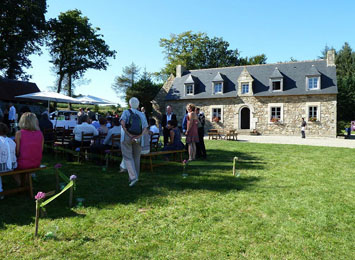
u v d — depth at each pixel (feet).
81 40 90.89
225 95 76.02
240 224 10.30
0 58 70.33
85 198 13.03
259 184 16.24
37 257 7.75
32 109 74.84
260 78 75.51
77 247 8.38
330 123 65.51
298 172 19.97
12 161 12.50
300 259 7.92
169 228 9.90
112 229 9.71
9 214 10.82
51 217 10.63
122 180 16.78
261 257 8.02
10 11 64.64
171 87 87.30
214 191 14.62
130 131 15.38
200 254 8.14
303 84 69.15
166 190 14.67
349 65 128.06
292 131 69.36
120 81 145.18
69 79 99.04
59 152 26.32
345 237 9.32
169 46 122.62
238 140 53.88
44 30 79.61
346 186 15.94
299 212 11.59
